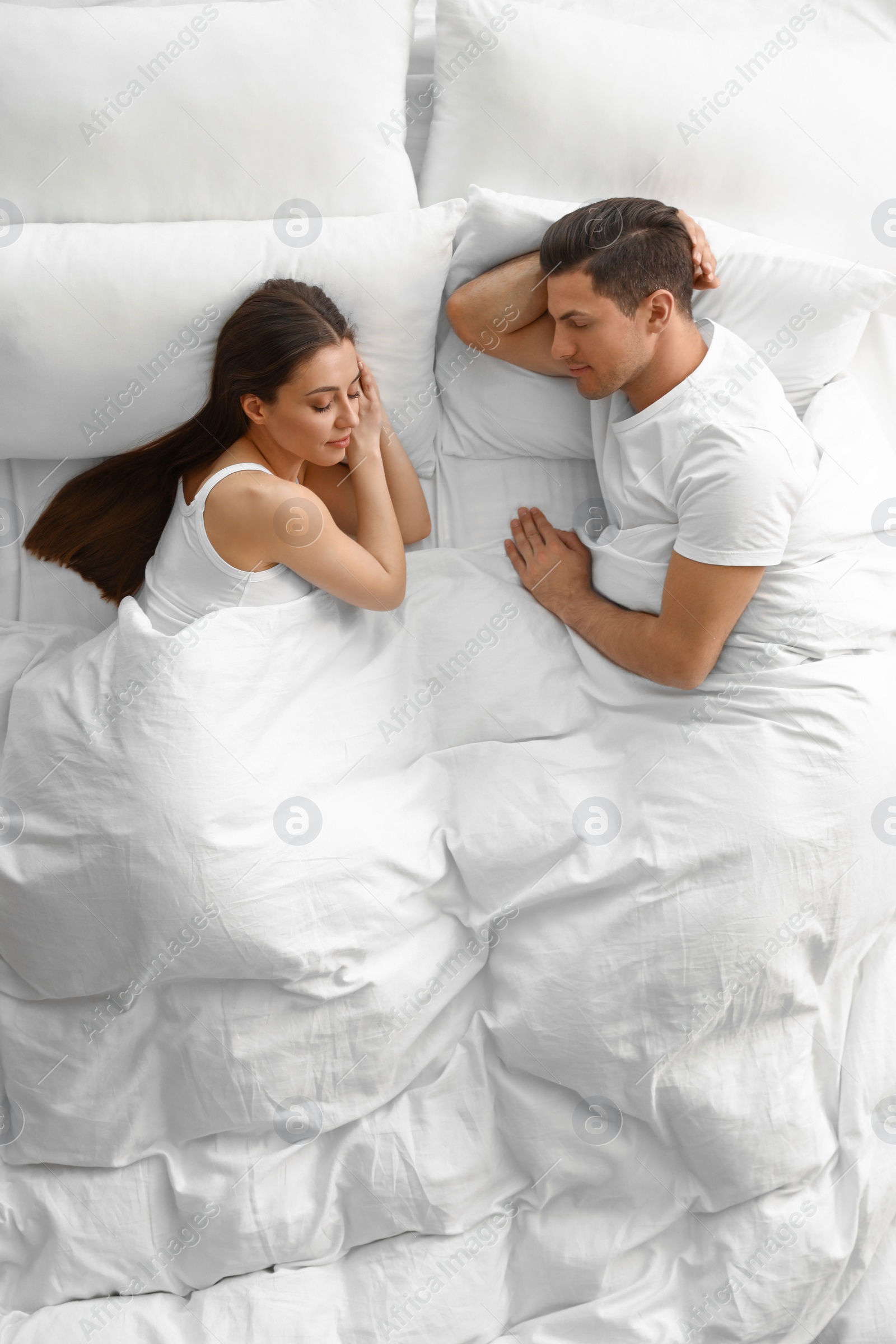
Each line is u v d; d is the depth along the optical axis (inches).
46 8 57.4
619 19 67.5
